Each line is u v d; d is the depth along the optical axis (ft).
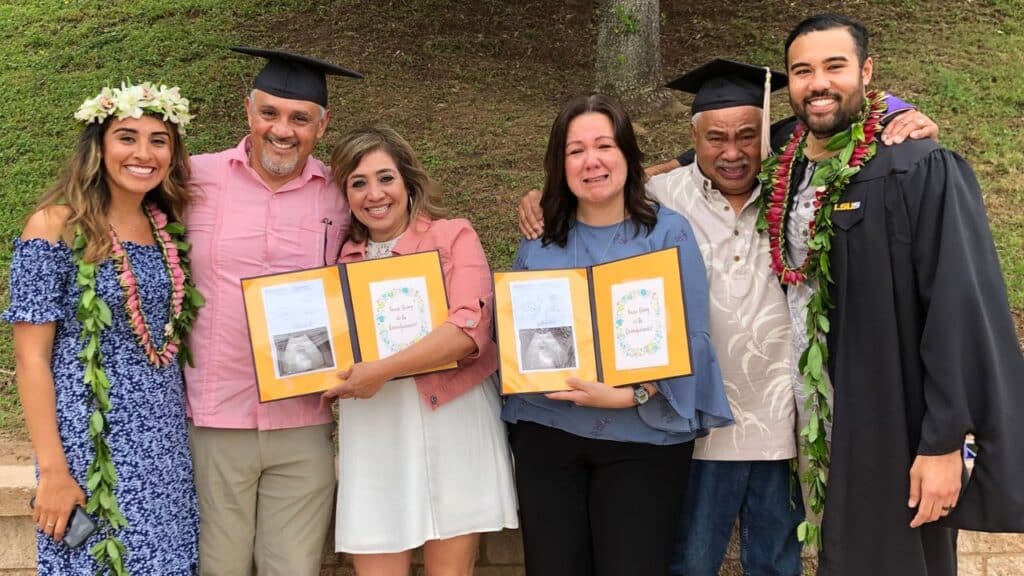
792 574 10.32
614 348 9.40
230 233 10.03
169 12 36.50
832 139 9.00
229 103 29.30
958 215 8.38
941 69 28.50
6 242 22.93
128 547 9.15
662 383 9.29
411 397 9.85
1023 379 8.46
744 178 10.16
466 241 10.17
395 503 9.78
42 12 37.55
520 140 26.21
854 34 8.88
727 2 36.47
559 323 9.52
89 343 9.00
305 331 9.62
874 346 8.73
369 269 9.70
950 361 8.25
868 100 9.24
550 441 9.62
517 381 9.42
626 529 9.30
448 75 31.17
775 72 10.11
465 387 9.96
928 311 8.42
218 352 9.96
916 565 8.71
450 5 36.55
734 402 9.96
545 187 9.89
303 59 10.09
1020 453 8.34
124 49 33.47
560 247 9.91
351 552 9.79
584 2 36.52
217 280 10.00
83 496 9.07
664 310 9.24
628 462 9.42
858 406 8.84
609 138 9.40
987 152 23.75
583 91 29.86
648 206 9.77
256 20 35.76
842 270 8.86
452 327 9.55
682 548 10.39
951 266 8.27
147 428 9.31
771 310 9.86
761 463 10.11
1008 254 19.93
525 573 10.89
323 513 10.44
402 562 10.04
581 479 9.64
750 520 10.33
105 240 9.10
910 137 8.79
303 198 10.37
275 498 10.30
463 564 10.12
